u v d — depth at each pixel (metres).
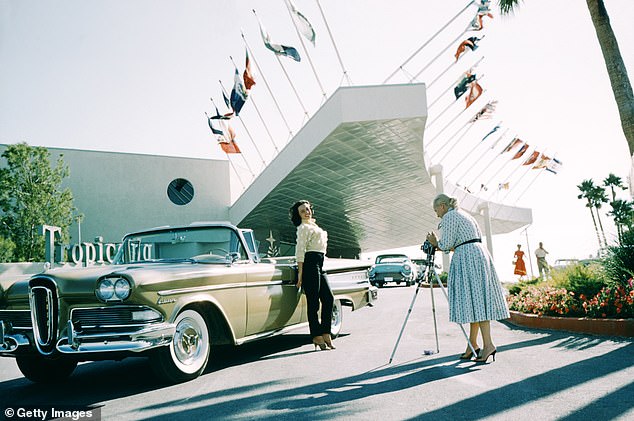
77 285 4.04
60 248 23.44
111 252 24.38
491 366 4.41
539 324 6.82
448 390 3.65
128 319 4.03
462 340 6.01
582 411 3.01
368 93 17.20
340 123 17.34
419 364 4.66
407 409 3.22
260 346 6.44
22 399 4.01
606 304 6.12
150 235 5.51
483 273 4.66
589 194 46.91
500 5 12.52
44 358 4.20
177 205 34.06
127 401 3.78
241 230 5.49
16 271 21.91
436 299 12.46
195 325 4.55
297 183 27.03
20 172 27.42
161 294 4.16
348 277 7.03
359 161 24.97
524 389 3.58
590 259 7.80
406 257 21.50
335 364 4.87
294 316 6.00
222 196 34.97
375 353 5.37
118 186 32.97
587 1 10.03
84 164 32.47
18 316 4.31
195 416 3.29
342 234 53.38
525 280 11.45
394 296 14.42
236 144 26.73
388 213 43.25
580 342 5.42
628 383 3.60
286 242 50.38
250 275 5.21
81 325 4.07
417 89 17.09
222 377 4.54
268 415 3.23
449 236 4.77
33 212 26.70
